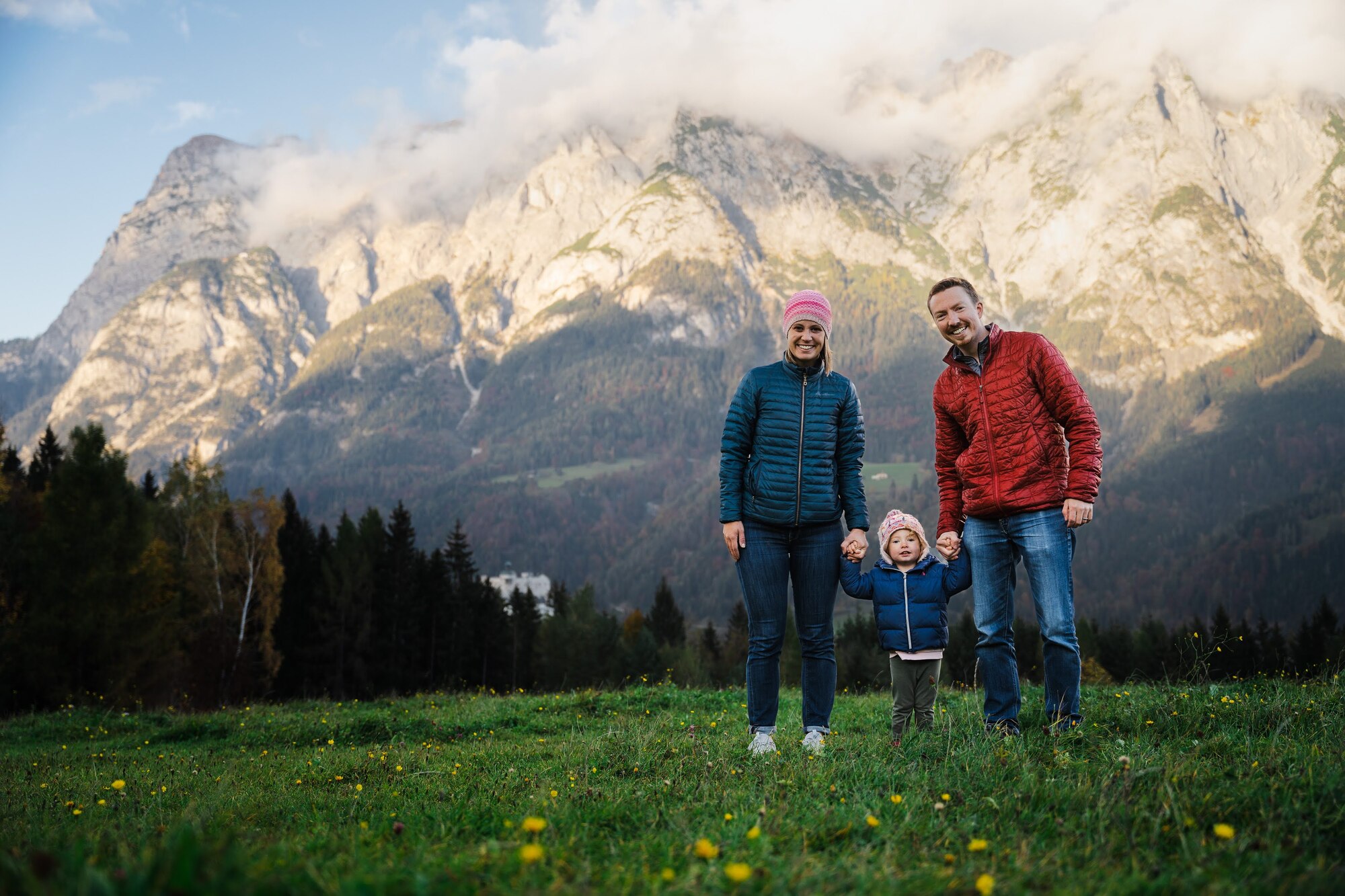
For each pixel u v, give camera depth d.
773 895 1.96
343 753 7.03
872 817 2.57
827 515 4.83
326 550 46.91
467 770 4.92
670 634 74.50
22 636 23.38
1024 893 2.04
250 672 34.72
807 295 4.86
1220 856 2.27
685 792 3.31
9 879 1.52
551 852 2.25
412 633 46.06
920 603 5.29
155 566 26.58
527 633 58.88
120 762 7.32
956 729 4.66
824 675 4.92
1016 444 4.54
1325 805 2.64
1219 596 143.88
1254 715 4.46
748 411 4.89
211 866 1.61
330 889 1.76
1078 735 4.13
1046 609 4.52
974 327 4.64
